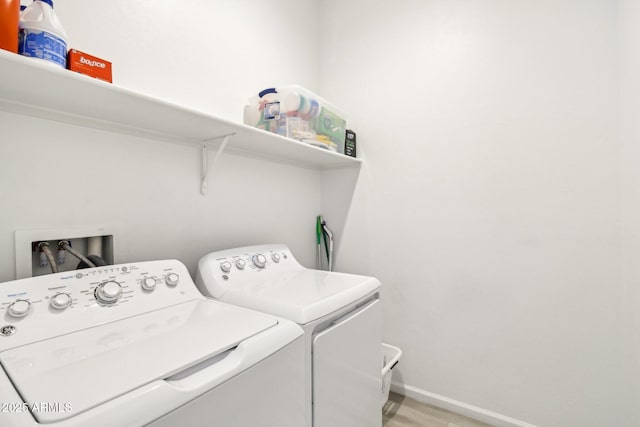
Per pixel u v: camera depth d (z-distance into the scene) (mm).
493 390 1590
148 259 1193
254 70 1683
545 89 1451
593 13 1346
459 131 1682
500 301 1568
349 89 2104
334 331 1025
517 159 1521
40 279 787
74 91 818
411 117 1848
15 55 642
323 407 963
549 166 1445
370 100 2010
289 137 1491
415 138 1832
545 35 1452
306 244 2088
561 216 1421
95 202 1048
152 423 498
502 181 1562
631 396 1271
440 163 1744
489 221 1598
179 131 1227
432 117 1771
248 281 1281
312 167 2148
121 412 472
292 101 1501
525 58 1499
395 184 1907
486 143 1603
